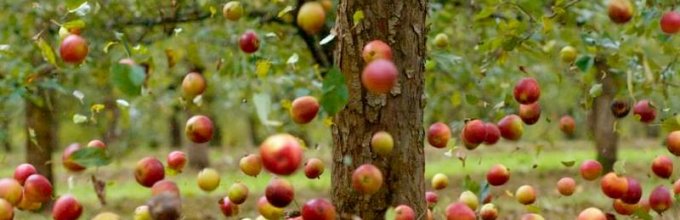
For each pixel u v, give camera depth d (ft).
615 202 9.69
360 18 8.31
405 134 8.70
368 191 8.09
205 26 20.21
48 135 25.07
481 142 9.21
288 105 9.17
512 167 35.96
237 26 18.42
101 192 8.70
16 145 72.33
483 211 9.78
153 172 8.00
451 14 17.44
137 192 34.35
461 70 16.55
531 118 9.50
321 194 30.37
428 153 53.57
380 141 8.41
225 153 67.21
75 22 8.66
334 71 7.43
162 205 7.45
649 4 10.95
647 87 11.33
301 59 17.48
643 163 42.78
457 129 11.40
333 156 9.00
